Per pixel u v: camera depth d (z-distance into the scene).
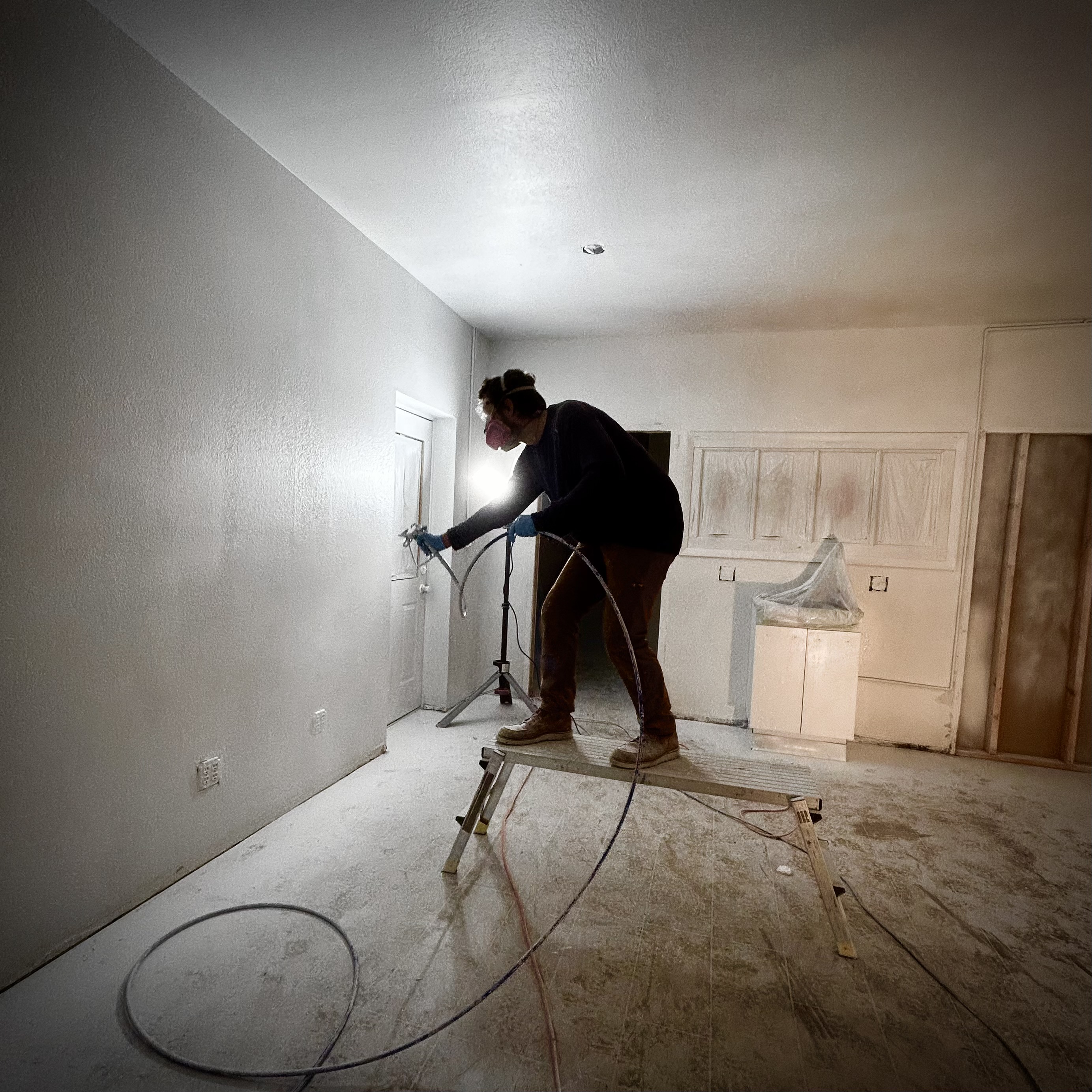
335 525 2.76
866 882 2.21
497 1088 1.33
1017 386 3.54
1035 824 2.76
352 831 2.41
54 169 1.53
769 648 3.57
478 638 4.41
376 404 3.01
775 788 1.80
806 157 2.14
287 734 2.52
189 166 1.92
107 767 1.76
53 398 1.56
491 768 2.08
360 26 1.64
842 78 1.76
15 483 1.48
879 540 3.78
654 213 2.57
